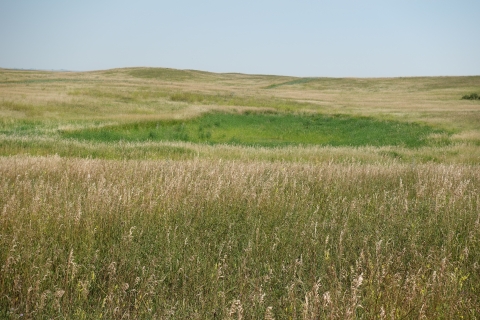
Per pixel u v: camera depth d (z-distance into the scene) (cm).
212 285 444
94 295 432
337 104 5828
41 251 485
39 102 3928
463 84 10694
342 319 371
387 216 684
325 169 1110
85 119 3378
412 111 4934
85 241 536
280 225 623
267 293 436
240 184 788
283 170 1035
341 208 732
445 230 643
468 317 395
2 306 409
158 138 2955
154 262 480
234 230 618
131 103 4525
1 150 1839
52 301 402
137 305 410
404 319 382
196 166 1089
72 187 810
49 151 1883
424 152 2273
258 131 3512
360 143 3091
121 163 1199
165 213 629
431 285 429
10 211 589
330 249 556
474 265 484
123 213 627
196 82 11319
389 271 479
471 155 2127
